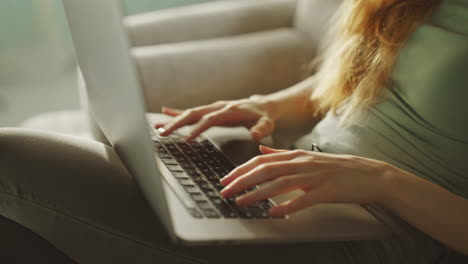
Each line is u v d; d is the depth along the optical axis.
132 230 0.52
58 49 2.58
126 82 0.40
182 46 1.18
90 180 0.54
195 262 0.53
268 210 0.53
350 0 0.80
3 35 2.49
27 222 0.56
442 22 0.66
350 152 0.69
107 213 0.52
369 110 0.70
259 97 0.86
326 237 0.50
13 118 2.00
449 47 0.61
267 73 1.17
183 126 0.75
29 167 0.54
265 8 1.33
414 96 0.64
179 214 0.49
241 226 0.49
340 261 0.56
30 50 2.56
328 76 0.83
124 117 0.46
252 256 0.54
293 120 0.88
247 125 0.79
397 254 0.58
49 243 0.58
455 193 0.62
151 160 0.41
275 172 0.53
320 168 0.54
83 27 0.50
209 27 1.32
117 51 0.39
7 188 0.55
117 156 0.59
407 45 0.67
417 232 0.59
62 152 0.56
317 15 1.20
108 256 0.54
